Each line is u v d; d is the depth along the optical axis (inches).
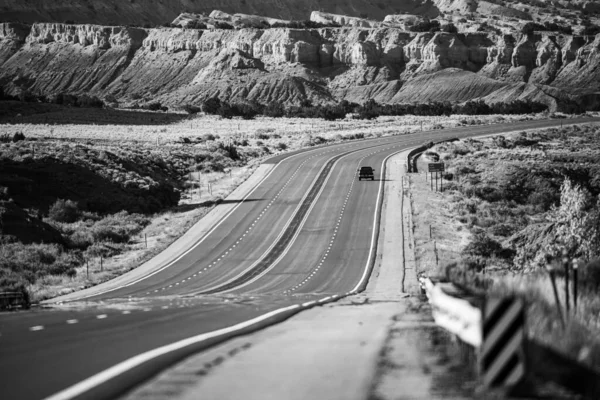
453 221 5757.9
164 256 4889.3
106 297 3248.0
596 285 1924.2
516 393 754.2
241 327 1465.3
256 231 5487.2
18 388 884.6
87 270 4333.2
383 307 1996.8
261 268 4434.1
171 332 1389.0
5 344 1240.2
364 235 5246.1
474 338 832.3
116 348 1181.7
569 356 911.0
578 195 3887.8
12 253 4576.8
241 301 2474.2
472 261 3649.1
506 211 6333.7
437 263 4156.0
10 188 6082.7
